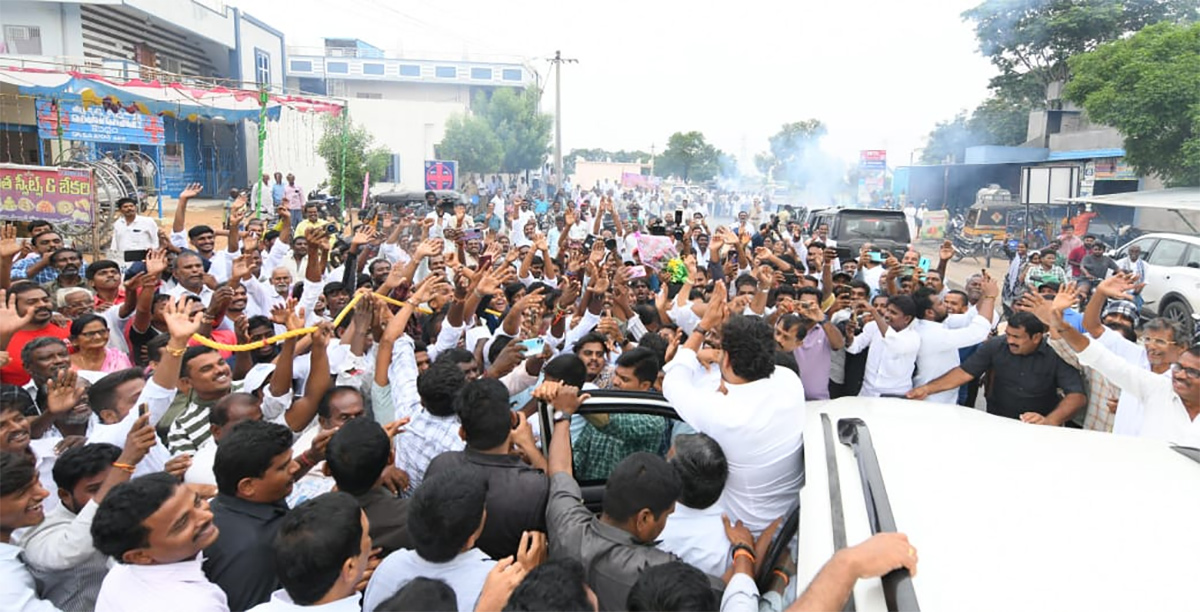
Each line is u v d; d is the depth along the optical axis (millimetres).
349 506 2492
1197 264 13547
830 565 1988
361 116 41969
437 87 60844
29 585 2871
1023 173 28375
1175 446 2693
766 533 2881
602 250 7238
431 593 2268
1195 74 21000
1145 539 2041
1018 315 5293
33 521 2971
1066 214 27328
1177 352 4934
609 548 2639
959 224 32125
